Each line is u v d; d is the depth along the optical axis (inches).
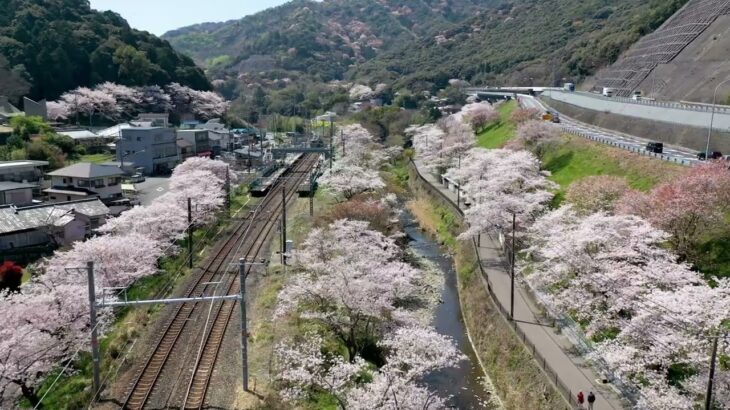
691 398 705.6
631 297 872.9
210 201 1756.9
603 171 1648.6
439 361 820.0
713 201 1028.5
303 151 2891.2
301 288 1077.1
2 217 1517.0
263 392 868.0
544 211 1514.5
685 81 2605.8
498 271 1387.8
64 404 866.1
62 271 1149.7
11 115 2989.7
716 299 776.9
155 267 1350.9
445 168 2598.4
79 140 2851.9
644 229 998.4
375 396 753.6
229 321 1137.4
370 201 1770.4
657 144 1603.1
